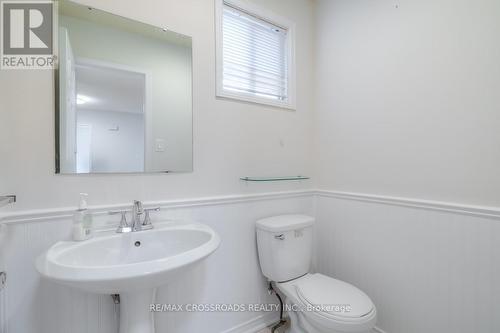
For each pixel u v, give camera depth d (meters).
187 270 0.85
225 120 1.46
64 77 1.03
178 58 1.30
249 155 1.56
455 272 1.15
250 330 1.54
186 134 1.32
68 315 1.03
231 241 1.47
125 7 1.17
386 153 1.44
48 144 1.00
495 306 1.04
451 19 1.16
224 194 1.46
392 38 1.40
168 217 1.26
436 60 1.22
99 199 1.10
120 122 1.16
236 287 1.49
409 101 1.33
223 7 1.52
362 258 1.56
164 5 1.26
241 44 1.62
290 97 1.78
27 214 0.95
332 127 1.77
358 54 1.59
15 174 0.94
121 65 1.16
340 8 1.71
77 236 0.95
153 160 1.23
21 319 0.95
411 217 1.31
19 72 0.96
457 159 1.15
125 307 0.98
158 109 1.25
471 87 1.10
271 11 1.68
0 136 0.92
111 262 0.99
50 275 0.71
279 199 1.70
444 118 1.19
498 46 1.03
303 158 1.85
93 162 1.09
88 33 1.09
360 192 1.58
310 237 1.57
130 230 1.06
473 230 1.09
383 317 1.44
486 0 1.06
